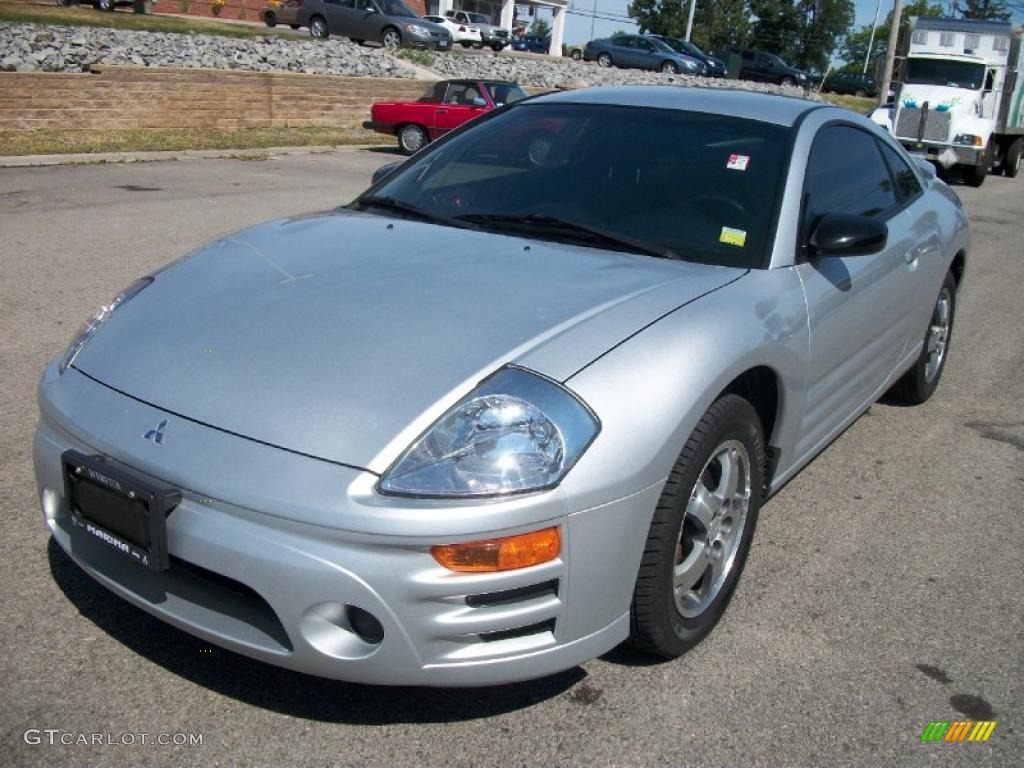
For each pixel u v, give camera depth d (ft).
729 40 260.21
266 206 32.78
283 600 7.02
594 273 9.23
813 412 11.05
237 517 7.13
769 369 9.37
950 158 60.64
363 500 6.89
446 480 6.98
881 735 8.16
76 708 7.91
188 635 8.96
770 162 10.92
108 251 24.36
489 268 9.28
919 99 61.46
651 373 7.86
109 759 7.38
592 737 7.92
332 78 63.52
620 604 7.86
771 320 9.32
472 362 7.65
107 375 8.38
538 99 13.11
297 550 6.94
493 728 7.97
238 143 51.70
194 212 30.78
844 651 9.35
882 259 12.30
